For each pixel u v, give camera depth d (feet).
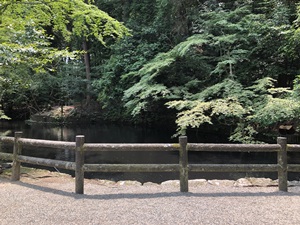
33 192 11.27
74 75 54.34
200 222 8.30
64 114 54.44
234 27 27.78
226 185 12.63
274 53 27.37
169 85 33.35
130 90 32.63
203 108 24.39
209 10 32.45
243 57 27.22
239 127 24.12
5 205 9.68
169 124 43.52
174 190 11.74
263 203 9.98
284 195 10.94
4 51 13.79
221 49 29.37
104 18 19.89
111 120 52.37
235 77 28.40
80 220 8.43
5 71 16.84
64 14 20.40
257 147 11.48
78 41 53.67
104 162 24.32
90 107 55.01
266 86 26.17
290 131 25.44
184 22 36.37
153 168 11.38
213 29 29.66
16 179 13.19
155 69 31.32
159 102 36.91
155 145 11.46
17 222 8.26
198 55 31.71
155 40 39.75
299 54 25.35
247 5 30.35
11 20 17.38
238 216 8.76
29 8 18.65
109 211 9.18
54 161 11.97
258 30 27.07
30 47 15.43
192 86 30.89
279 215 8.83
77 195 10.91
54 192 11.30
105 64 48.42
